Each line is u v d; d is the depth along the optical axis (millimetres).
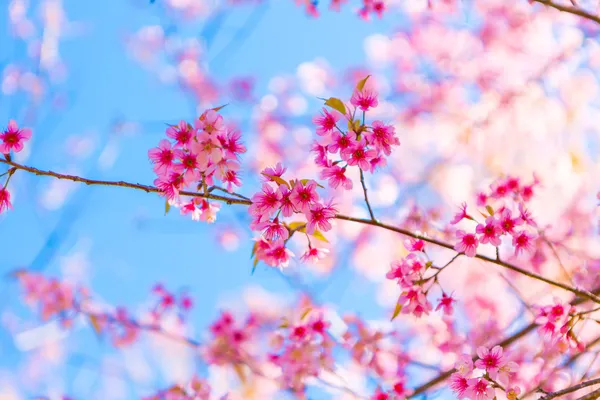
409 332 6617
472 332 6555
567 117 7738
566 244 6910
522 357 5594
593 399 3145
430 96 8180
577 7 4105
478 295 6930
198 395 6250
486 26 8102
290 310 7188
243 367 6820
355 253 7750
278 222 3385
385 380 5875
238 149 3344
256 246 3750
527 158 7617
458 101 8180
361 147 3387
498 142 7801
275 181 3326
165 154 3322
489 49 8109
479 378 3383
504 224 3510
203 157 3248
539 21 7867
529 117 7820
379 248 7754
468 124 7934
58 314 7441
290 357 5590
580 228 7086
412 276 3664
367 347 6281
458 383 3430
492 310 6785
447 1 8031
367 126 3416
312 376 5664
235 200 3365
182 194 3312
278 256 3738
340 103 3412
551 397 3146
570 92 7781
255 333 7035
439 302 3801
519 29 7965
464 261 6934
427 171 7742
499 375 3393
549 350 5309
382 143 3406
